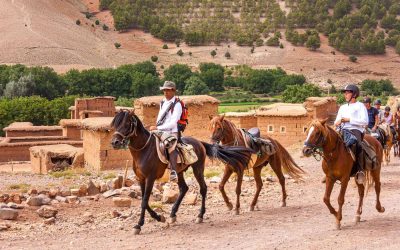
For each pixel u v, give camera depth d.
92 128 34.78
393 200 16.61
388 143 23.19
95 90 151.88
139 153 13.47
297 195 18.02
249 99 154.25
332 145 12.96
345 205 16.06
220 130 14.94
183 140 14.09
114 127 13.15
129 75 157.75
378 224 13.52
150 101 39.69
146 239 12.59
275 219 14.47
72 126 54.66
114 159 35.06
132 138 13.37
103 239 12.66
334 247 11.53
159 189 18.81
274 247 11.64
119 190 17.67
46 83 137.50
